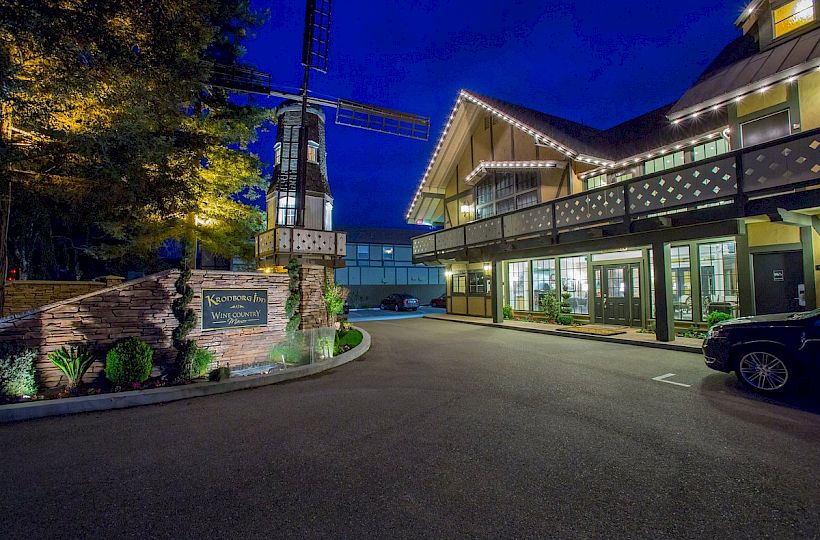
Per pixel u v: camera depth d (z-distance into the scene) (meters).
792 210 8.01
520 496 3.33
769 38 10.30
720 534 2.81
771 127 10.05
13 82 5.91
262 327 9.09
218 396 6.60
